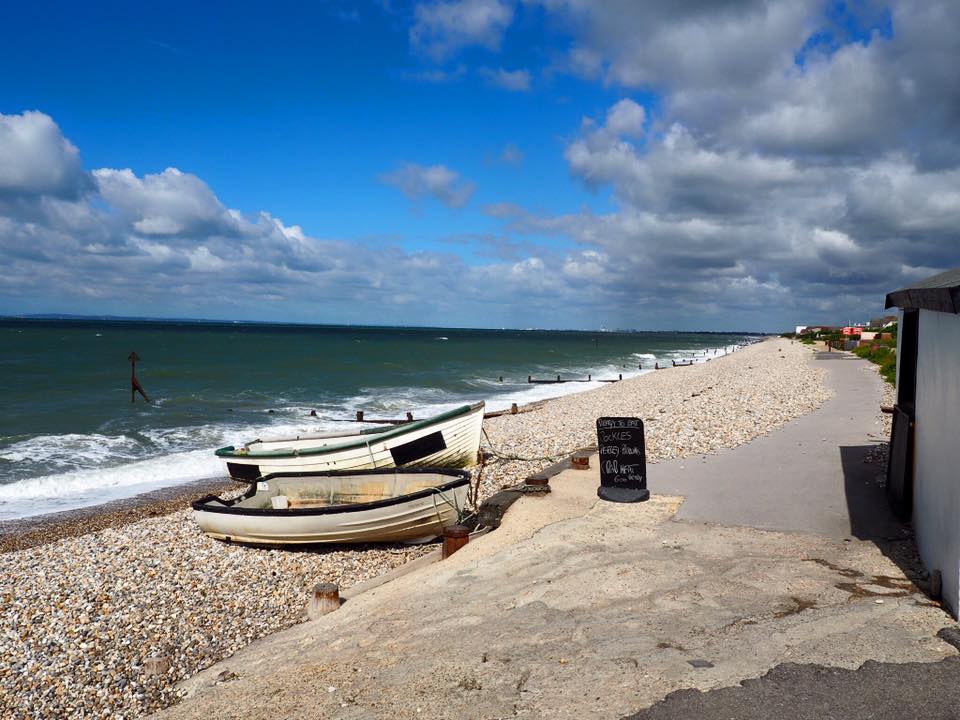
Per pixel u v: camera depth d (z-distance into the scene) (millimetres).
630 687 4387
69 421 25969
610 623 5523
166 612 8273
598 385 43188
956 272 7066
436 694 4652
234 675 6285
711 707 4070
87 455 20000
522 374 53281
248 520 10336
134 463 18828
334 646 6121
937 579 5562
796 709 3994
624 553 7324
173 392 36250
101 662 7074
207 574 9469
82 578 9312
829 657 4547
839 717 3895
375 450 13414
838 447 13031
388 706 4574
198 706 5352
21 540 12281
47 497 15602
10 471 17844
